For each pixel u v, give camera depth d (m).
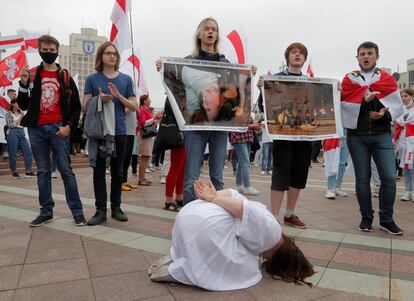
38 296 2.56
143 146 7.66
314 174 11.28
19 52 9.85
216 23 4.25
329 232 4.21
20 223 4.46
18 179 8.80
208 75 4.11
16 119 9.04
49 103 4.37
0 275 2.90
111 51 4.53
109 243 3.70
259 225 2.73
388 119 4.24
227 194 2.99
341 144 6.70
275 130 4.31
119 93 4.54
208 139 4.18
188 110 4.04
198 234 2.69
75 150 14.41
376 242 3.83
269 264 2.96
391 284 2.80
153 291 2.65
